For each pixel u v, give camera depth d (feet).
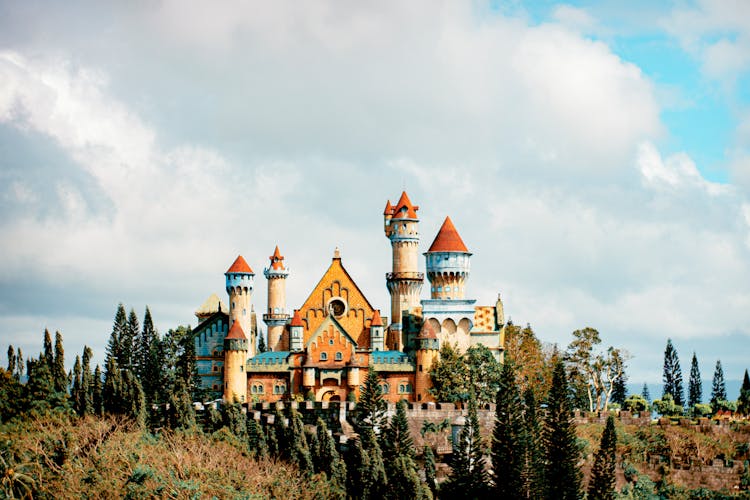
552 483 524.11
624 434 607.78
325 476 488.44
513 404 530.68
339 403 577.84
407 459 493.77
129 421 539.70
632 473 578.25
